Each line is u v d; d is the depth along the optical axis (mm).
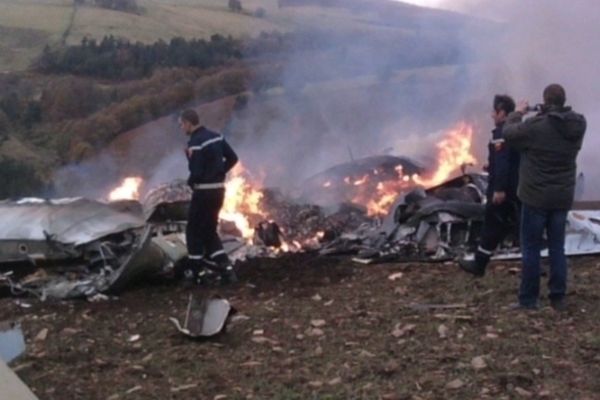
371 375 5562
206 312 6734
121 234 8766
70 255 8477
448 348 6012
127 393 5406
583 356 5758
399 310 7086
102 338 6703
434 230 9641
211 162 8445
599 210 10062
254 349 6246
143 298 8109
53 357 6160
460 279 8148
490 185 7941
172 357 6121
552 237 6875
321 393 5262
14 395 4129
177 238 9188
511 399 5070
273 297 7848
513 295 7426
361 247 9945
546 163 6727
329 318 6938
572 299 7246
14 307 7836
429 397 5137
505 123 7180
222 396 5281
